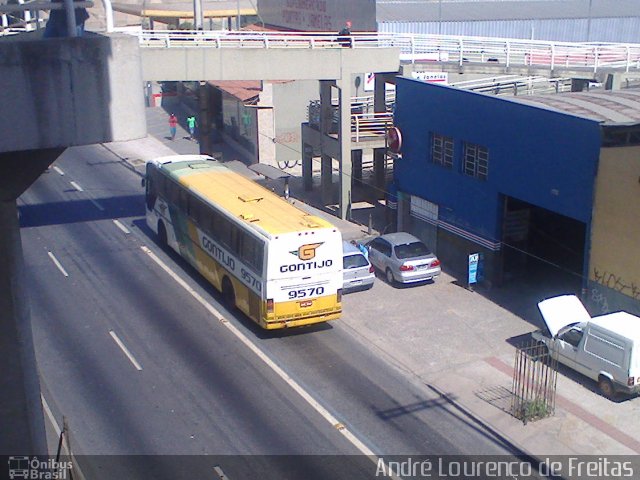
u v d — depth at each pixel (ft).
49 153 27.96
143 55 105.19
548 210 89.04
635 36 173.47
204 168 101.14
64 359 73.10
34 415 31.68
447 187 96.22
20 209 122.21
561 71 117.60
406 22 159.22
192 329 80.28
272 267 74.74
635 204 72.90
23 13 34.37
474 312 84.38
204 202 88.48
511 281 92.53
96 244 106.52
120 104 25.81
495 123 86.99
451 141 95.04
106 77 25.43
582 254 93.61
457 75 123.85
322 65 111.96
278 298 75.66
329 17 165.37
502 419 62.95
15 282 29.81
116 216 119.24
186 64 106.93
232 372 70.95
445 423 62.59
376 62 114.52
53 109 24.84
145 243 107.14
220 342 77.30
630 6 178.91
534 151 82.48
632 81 118.52
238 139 160.66
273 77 110.63
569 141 78.38
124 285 92.07
